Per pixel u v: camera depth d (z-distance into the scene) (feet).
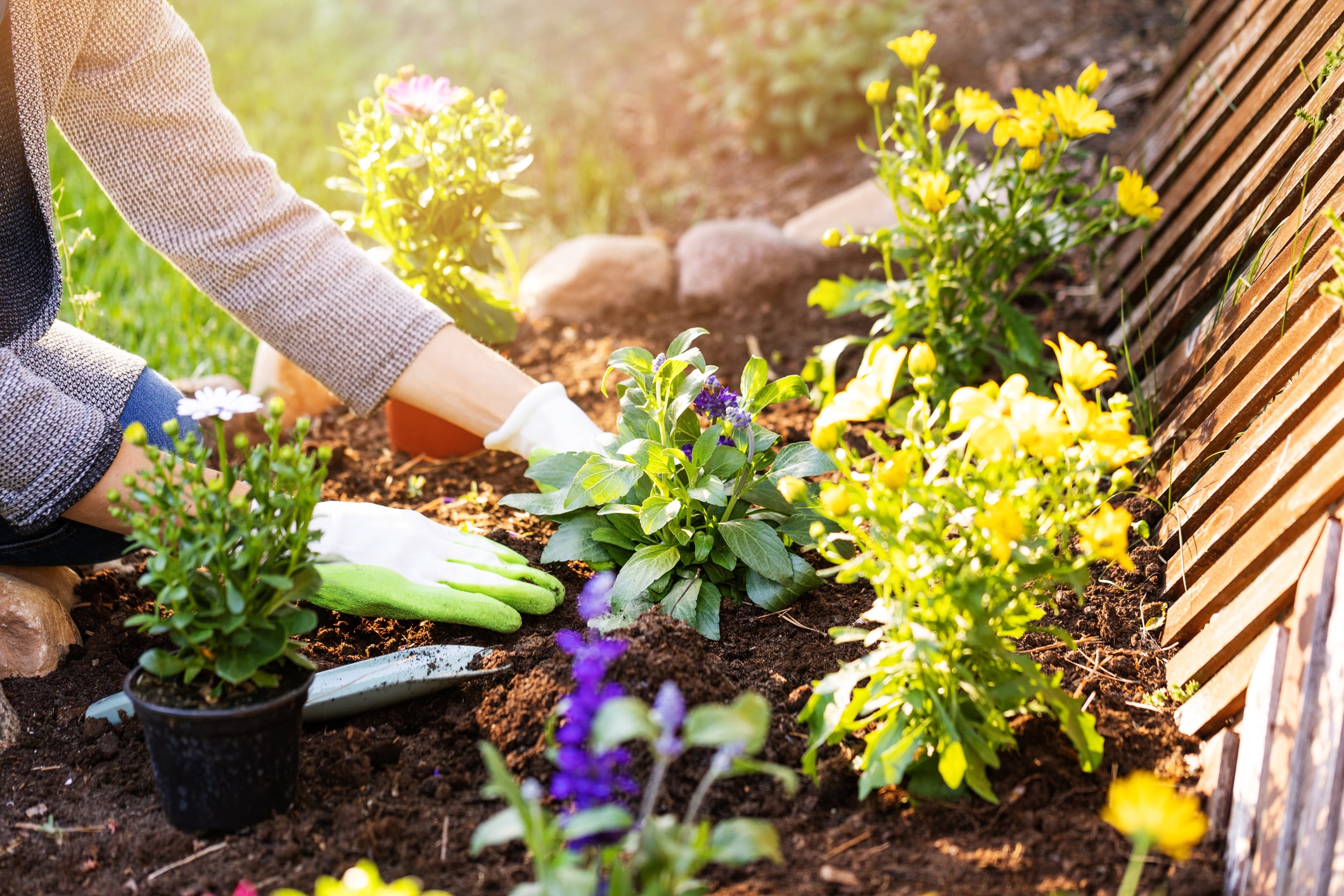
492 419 6.81
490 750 3.87
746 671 5.87
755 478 6.51
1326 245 5.99
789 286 10.73
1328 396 5.39
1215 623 5.59
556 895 3.68
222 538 4.63
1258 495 5.60
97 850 4.97
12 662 6.03
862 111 13.66
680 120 15.29
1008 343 8.16
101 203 11.91
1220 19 9.45
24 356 5.92
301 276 6.48
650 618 5.56
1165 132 9.46
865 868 4.66
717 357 9.71
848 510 4.78
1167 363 7.58
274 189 6.56
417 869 4.79
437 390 6.73
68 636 6.25
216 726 4.69
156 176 6.22
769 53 13.61
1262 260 6.77
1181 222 8.31
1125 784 4.99
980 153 11.45
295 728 5.01
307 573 4.83
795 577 6.17
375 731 5.66
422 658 5.82
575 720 4.25
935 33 13.92
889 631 4.95
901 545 4.80
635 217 13.30
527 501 6.57
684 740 3.77
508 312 8.61
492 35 18.56
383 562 6.26
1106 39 12.35
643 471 6.13
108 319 10.11
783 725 5.46
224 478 4.72
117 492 4.58
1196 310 7.59
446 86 7.97
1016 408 4.57
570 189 13.96
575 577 6.87
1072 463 4.84
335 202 13.28
